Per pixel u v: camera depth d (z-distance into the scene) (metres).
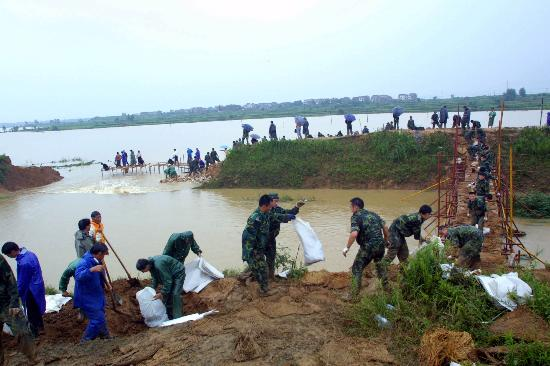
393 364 5.27
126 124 148.62
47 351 6.25
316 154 29.03
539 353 5.02
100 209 23.02
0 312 5.28
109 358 5.89
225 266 12.69
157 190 28.81
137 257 14.15
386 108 116.69
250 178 28.83
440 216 14.72
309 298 7.46
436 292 6.61
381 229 7.20
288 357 5.51
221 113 178.88
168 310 7.47
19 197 28.88
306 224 8.64
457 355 5.20
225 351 5.76
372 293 7.11
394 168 26.19
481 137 23.41
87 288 6.69
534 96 136.00
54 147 74.38
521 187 21.55
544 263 10.30
